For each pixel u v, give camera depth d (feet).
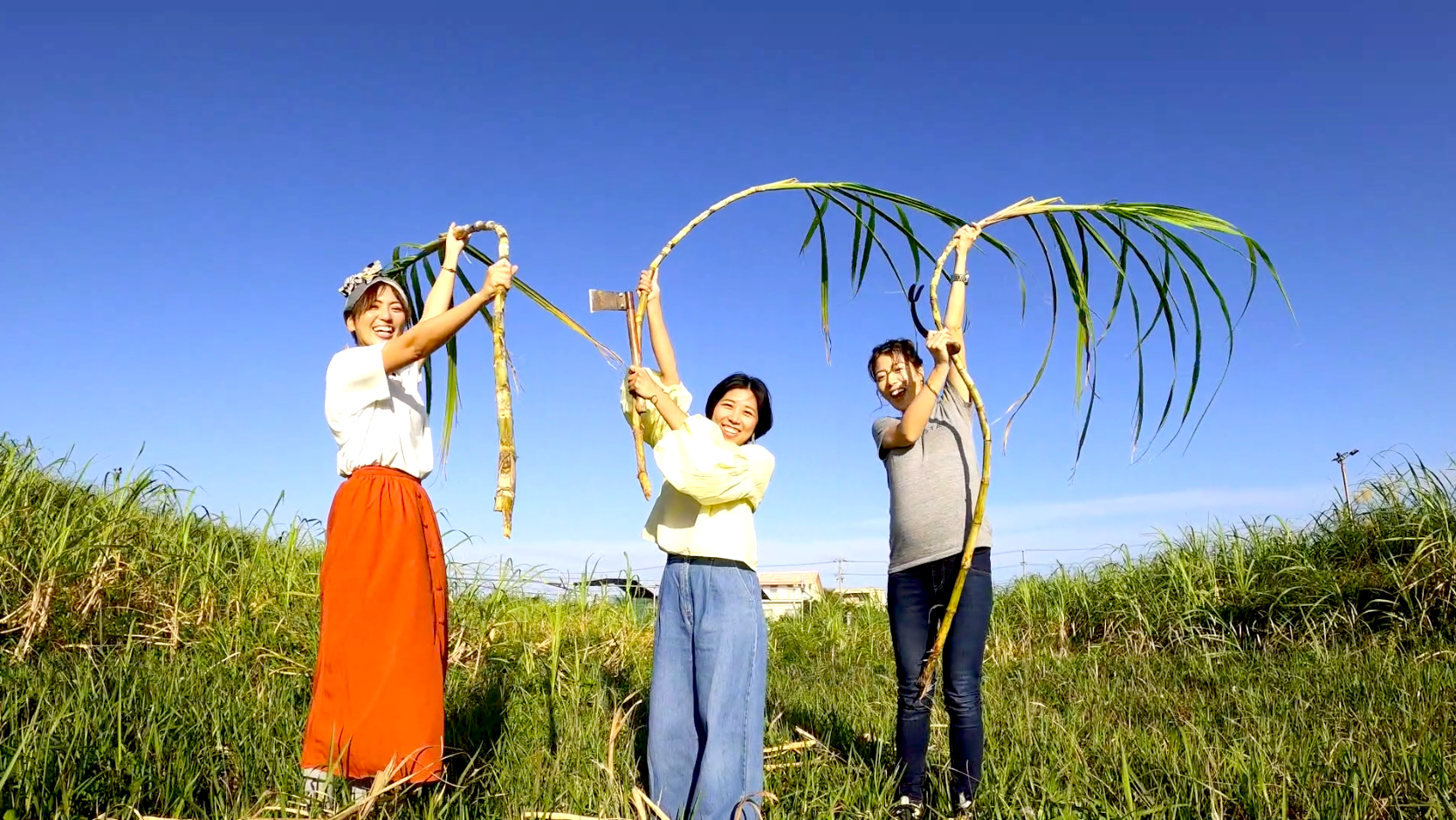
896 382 13.84
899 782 13.16
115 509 20.53
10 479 19.40
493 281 11.38
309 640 18.83
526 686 19.74
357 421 11.12
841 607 43.60
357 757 10.31
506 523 10.98
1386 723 14.96
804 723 17.71
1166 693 20.02
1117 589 31.63
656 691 12.01
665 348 13.07
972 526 12.17
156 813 10.36
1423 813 11.14
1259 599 27.96
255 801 10.82
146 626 18.56
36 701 13.03
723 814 11.18
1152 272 13.26
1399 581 25.04
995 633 32.63
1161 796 11.83
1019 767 13.19
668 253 12.76
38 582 17.39
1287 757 12.67
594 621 26.61
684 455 11.51
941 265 12.57
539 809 11.60
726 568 11.79
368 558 10.72
